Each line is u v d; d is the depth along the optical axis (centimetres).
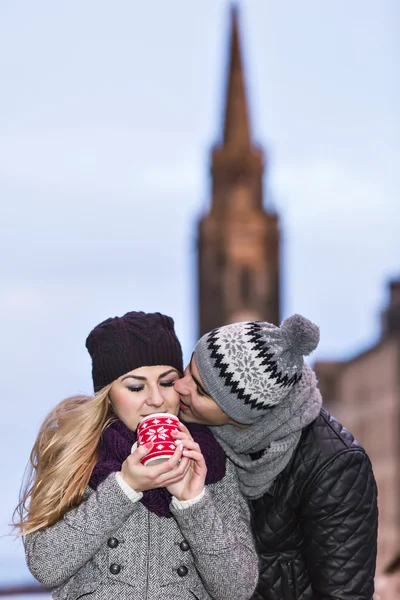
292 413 296
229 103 5006
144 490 279
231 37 5103
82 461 286
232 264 4781
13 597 836
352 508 298
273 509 304
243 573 278
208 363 290
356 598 295
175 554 288
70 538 272
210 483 294
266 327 295
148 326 296
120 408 294
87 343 305
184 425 303
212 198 4869
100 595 279
